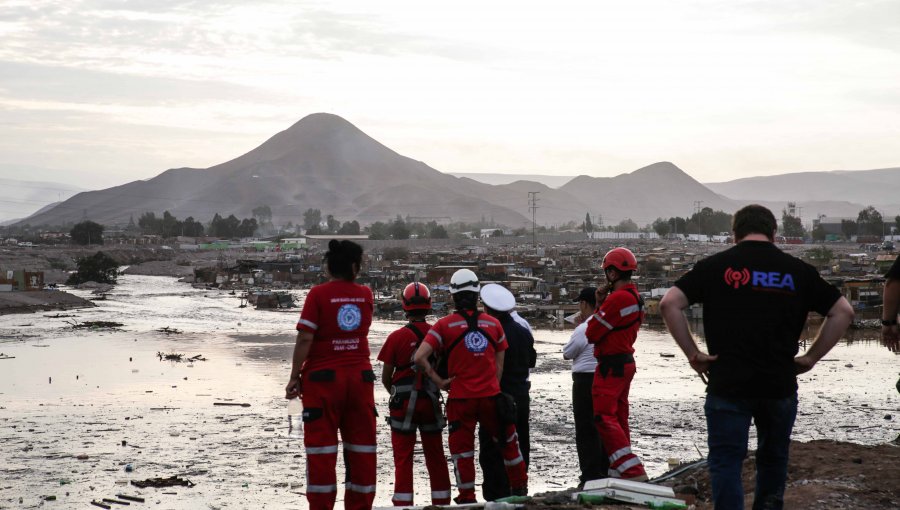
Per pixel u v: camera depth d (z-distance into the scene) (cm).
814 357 638
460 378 938
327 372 794
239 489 2428
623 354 955
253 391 4150
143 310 9750
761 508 652
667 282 9606
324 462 792
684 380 4078
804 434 2709
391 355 962
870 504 816
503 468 1029
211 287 14338
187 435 3158
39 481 2544
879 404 3306
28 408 3719
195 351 5866
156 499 2336
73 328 7544
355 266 817
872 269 10994
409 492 958
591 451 1089
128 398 3962
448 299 9069
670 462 1337
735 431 629
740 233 654
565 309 8306
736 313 625
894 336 832
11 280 11100
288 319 8550
